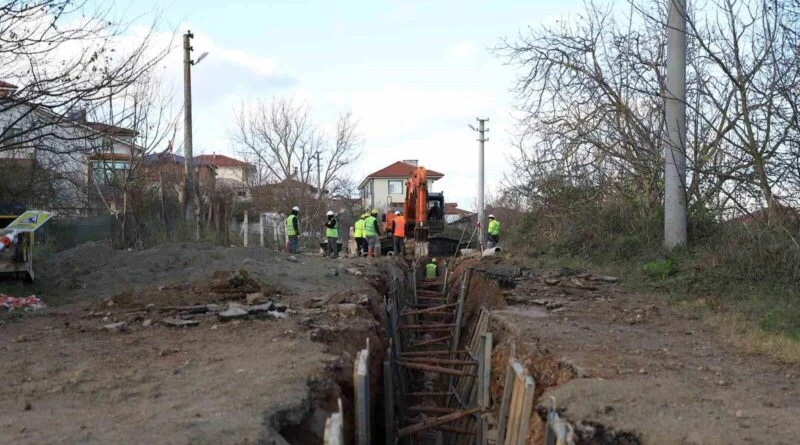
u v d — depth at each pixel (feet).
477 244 120.06
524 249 72.74
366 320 33.76
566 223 67.87
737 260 43.98
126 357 25.04
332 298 39.50
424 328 51.19
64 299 40.96
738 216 49.80
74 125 46.44
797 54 39.27
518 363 25.54
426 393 39.17
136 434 16.51
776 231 42.96
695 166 47.80
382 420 31.89
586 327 33.50
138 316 33.47
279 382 21.34
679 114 49.16
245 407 18.78
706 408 20.29
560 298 43.52
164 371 22.97
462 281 60.44
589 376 23.99
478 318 44.83
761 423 18.93
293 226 82.12
